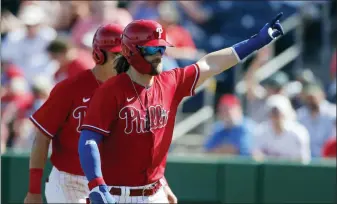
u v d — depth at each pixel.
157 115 15.29
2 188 24.94
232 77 34.53
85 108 17.80
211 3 37.25
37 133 18.23
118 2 37.03
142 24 14.81
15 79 31.73
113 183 15.46
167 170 24.34
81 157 14.53
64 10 37.16
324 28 37.62
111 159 15.30
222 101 29.06
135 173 15.46
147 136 15.23
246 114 33.50
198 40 36.47
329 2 37.72
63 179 18.45
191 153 32.69
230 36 36.50
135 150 15.23
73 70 29.97
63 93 17.78
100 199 14.01
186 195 24.30
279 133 27.89
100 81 17.83
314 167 23.83
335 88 32.91
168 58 32.38
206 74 16.00
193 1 36.91
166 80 15.62
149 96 15.23
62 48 30.12
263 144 28.20
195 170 24.28
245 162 24.11
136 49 14.74
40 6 37.38
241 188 24.09
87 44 31.98
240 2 36.78
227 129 28.73
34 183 18.41
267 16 36.47
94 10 33.59
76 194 18.45
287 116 27.97
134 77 15.18
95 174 14.27
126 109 14.95
